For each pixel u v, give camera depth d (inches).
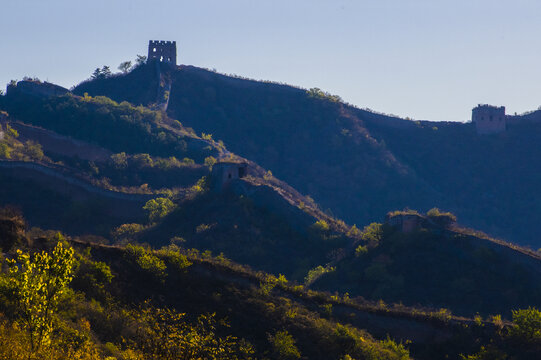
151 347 1551.4
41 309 1206.3
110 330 1715.1
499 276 3784.5
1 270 1723.7
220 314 2191.2
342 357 2122.3
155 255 2410.2
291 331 2212.1
